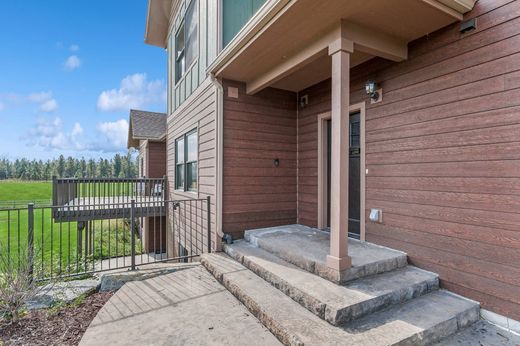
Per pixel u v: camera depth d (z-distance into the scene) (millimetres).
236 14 4207
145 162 13297
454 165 2957
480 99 2764
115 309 3025
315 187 4922
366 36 3078
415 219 3307
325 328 2355
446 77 3037
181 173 7488
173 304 3127
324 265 3062
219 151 4602
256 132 4930
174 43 8195
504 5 2609
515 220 2521
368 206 3857
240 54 3734
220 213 4598
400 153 3475
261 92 4980
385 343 2143
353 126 4230
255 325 2689
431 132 3160
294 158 5312
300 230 4797
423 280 2967
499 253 2621
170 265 4316
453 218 2961
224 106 4648
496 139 2646
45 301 3184
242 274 3600
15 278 2992
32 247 3426
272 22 2998
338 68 2957
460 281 2900
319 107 4844
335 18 2910
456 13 2846
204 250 5332
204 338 2496
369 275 3066
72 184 8570
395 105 3545
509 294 2551
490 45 2701
